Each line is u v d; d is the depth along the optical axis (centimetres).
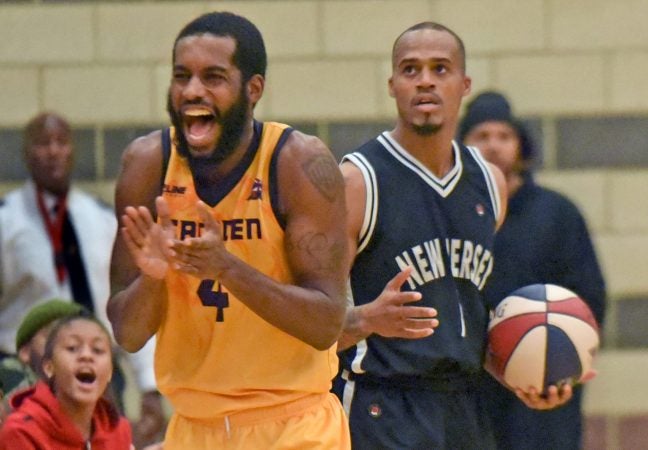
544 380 1316
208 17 1013
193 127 1010
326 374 1091
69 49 2094
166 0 2088
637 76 2089
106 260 1791
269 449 1072
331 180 1039
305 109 2089
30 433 1306
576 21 2086
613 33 2088
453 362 1273
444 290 1280
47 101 2097
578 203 2102
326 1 2080
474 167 1317
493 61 2084
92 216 1788
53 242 1769
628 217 2103
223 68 998
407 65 1281
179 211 1045
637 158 2097
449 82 1279
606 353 2106
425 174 1287
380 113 2086
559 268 1617
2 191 2097
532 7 2081
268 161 1034
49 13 2094
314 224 1036
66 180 1773
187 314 1061
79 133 2095
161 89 2094
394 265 1273
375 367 1264
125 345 1070
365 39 2083
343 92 2089
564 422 1588
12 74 2095
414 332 1197
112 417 1373
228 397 1070
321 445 1077
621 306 2106
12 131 2097
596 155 2097
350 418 1271
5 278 1755
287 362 1071
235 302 1048
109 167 2097
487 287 1536
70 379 1330
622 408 2106
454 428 1289
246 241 1037
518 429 1577
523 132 1644
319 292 1030
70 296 1767
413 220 1277
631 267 2106
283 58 2086
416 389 1274
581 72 2089
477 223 1301
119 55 2094
